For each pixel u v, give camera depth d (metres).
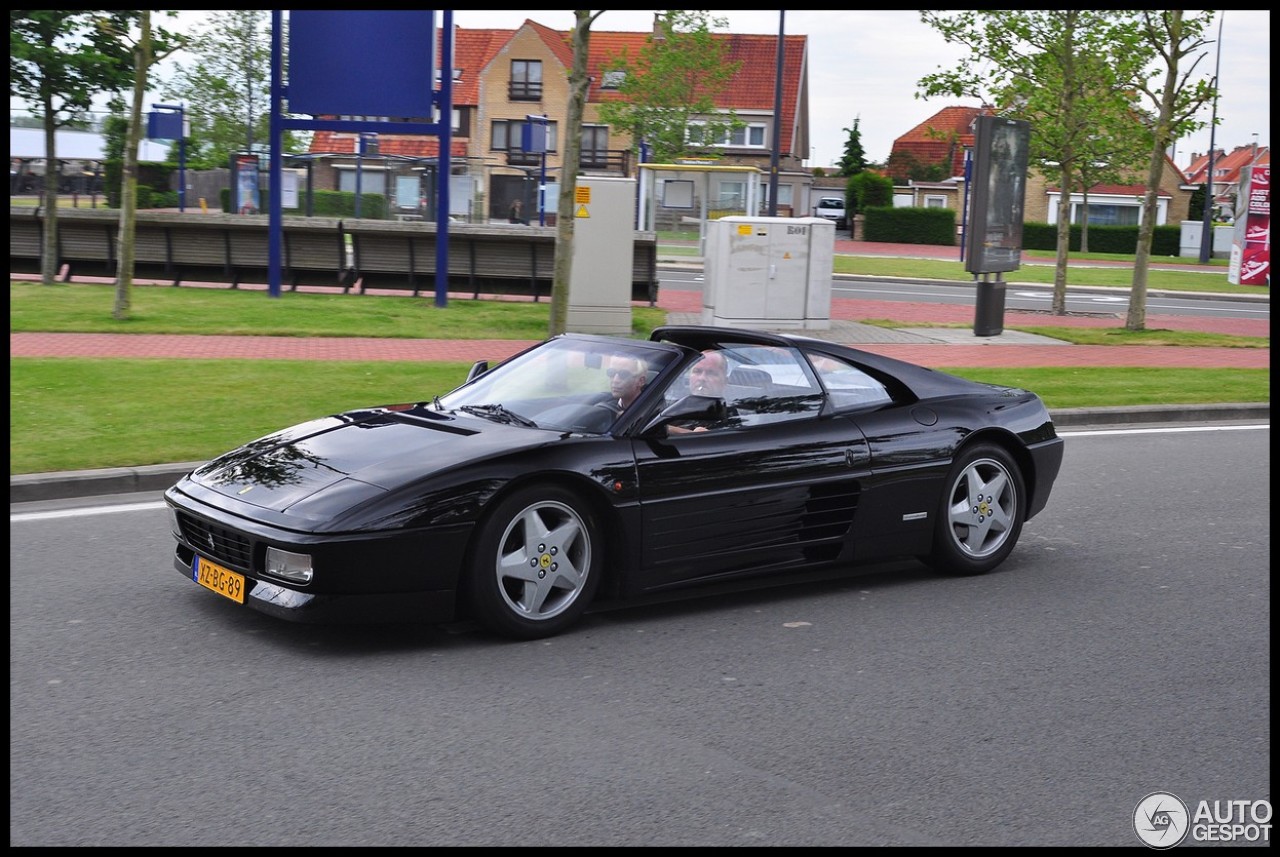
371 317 17.39
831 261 19.09
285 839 3.72
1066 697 5.17
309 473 5.63
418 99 19.34
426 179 35.81
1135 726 4.87
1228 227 59.50
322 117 19.81
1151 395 13.77
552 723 4.71
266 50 38.66
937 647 5.79
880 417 6.73
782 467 6.26
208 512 5.54
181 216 20.72
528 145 32.56
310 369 12.68
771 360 6.58
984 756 4.53
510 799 4.05
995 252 19.16
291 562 5.23
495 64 67.38
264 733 4.52
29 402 10.33
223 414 10.27
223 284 21.64
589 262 17.22
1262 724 4.93
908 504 6.73
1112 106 23.80
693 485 6.00
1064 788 4.28
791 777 4.29
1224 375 15.73
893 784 4.27
